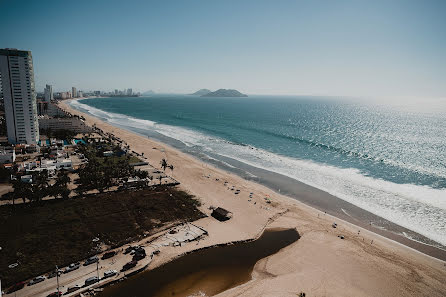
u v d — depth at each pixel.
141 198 97.88
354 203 99.81
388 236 79.12
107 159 138.00
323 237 78.19
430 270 64.81
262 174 131.88
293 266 65.62
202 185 114.31
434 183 116.56
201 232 77.94
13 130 166.12
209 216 88.12
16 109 163.88
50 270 60.56
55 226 77.94
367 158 157.38
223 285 58.78
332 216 91.00
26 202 92.50
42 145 170.75
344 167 141.00
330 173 132.00
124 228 78.06
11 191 100.38
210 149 183.25
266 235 79.50
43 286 55.94
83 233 74.88
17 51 158.38
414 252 71.81
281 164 147.88
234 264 66.00
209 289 57.44
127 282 58.78
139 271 62.00
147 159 151.38
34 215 83.81
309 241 76.25
